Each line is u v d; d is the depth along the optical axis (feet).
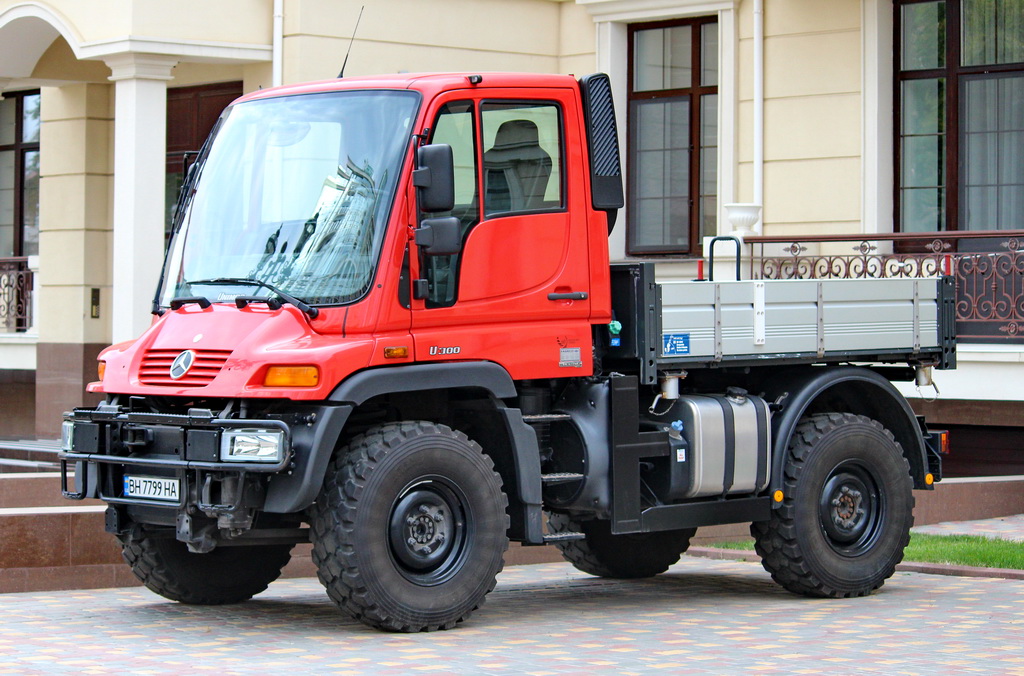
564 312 32.37
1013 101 57.93
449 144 30.86
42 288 70.79
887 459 36.63
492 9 64.59
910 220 59.88
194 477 29.55
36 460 60.54
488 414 32.22
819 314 36.19
